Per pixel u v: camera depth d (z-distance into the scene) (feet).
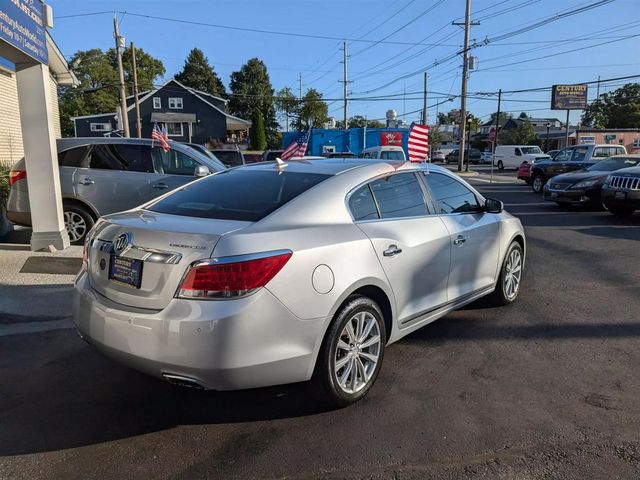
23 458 9.80
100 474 9.36
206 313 9.43
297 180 12.60
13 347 14.94
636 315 17.95
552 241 32.01
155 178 27.68
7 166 32.68
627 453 9.97
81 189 26.76
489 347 15.16
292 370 10.30
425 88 160.35
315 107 240.12
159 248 10.01
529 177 79.15
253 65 305.94
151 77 264.93
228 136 201.57
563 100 182.39
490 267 17.21
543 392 12.42
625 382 12.96
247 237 10.02
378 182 13.37
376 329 12.07
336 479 9.23
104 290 10.82
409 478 9.26
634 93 239.30
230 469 9.52
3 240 28.37
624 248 29.55
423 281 13.73
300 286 10.23
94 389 12.64
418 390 12.52
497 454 9.94
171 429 10.86
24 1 21.76
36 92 23.95
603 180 45.91
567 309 18.60
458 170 126.41
